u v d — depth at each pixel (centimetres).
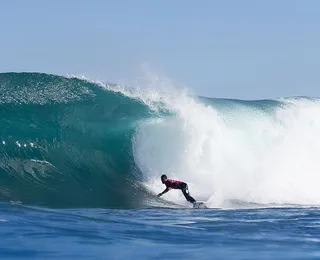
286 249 2716
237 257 2481
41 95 6856
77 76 7262
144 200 5791
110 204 5419
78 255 2455
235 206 6031
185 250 2656
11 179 5816
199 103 7481
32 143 6319
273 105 8794
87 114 6844
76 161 6384
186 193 5550
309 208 5681
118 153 6694
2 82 6956
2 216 3509
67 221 3503
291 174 7600
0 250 2491
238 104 8612
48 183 5875
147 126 6875
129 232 3219
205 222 4016
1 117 6444
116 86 7231
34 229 3081
